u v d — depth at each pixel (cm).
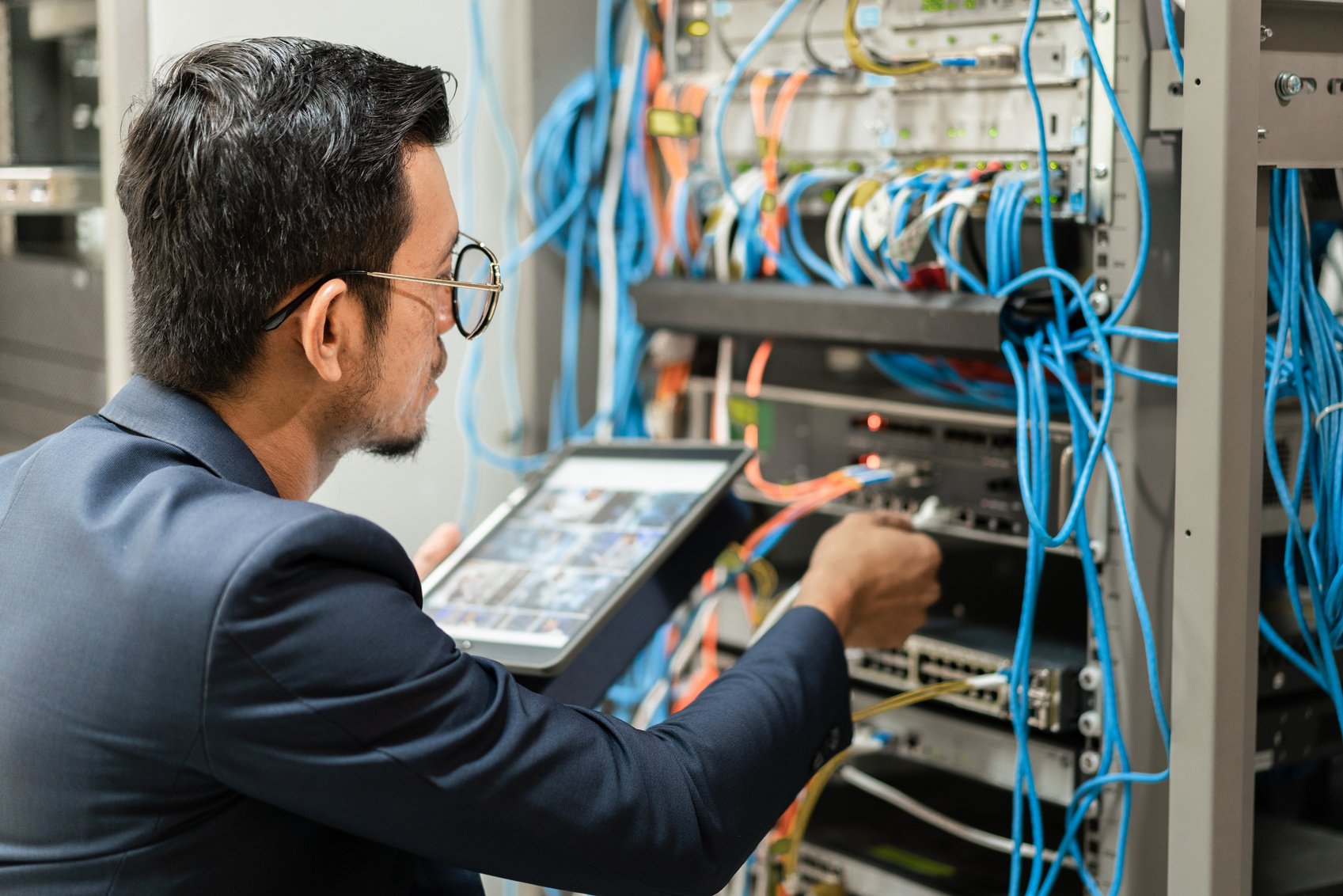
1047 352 119
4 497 85
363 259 83
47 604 78
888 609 119
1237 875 100
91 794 76
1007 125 123
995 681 124
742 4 149
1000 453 128
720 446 132
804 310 138
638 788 83
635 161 165
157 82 85
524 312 170
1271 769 124
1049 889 119
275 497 81
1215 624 96
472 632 115
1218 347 94
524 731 80
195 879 77
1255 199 95
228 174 79
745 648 158
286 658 73
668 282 155
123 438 84
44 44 173
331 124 81
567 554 124
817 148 142
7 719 78
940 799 156
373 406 88
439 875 103
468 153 167
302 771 74
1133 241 113
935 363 144
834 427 146
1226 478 95
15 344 180
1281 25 95
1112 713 115
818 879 148
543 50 167
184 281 81
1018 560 151
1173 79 110
